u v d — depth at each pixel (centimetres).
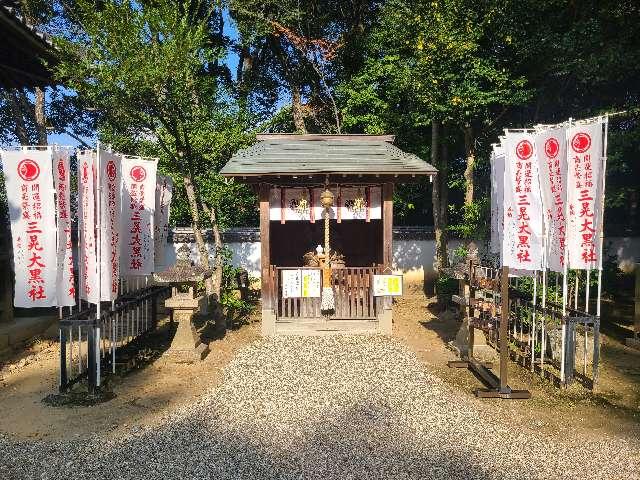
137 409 664
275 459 519
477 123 1409
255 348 965
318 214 1110
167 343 1016
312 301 1107
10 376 812
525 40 1257
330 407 662
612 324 1166
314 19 1848
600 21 1174
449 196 1833
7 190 714
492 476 487
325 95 1977
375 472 493
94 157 704
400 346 980
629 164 1480
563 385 734
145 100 968
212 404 673
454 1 1221
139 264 912
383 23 1438
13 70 1059
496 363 858
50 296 729
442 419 622
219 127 1188
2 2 882
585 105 1446
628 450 540
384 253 1101
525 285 1024
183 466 505
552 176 734
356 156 1100
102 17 890
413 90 1288
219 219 1307
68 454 533
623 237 1756
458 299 884
